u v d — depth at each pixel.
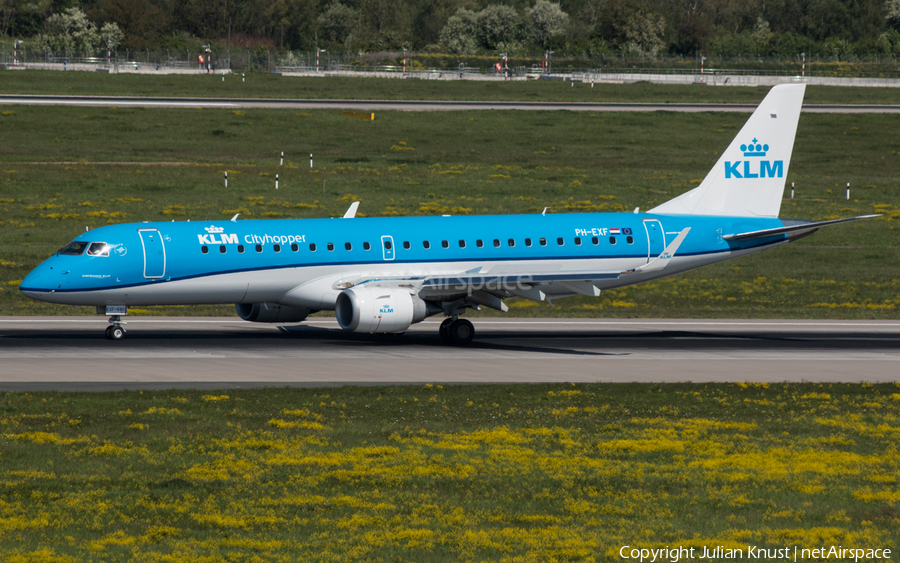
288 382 117.50
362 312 143.88
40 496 70.06
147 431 90.56
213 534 62.94
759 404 111.06
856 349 156.25
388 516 67.19
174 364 127.62
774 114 178.00
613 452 87.06
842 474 80.88
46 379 114.94
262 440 88.00
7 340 144.12
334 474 77.12
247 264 149.12
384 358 137.75
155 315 180.88
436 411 103.19
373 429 94.25
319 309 156.12
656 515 68.88
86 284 142.12
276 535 62.94
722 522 67.62
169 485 73.56
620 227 169.75
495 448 87.44
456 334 153.00
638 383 121.75
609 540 63.19
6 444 84.38
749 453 87.62
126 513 66.75
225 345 145.62
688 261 172.25
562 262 165.38
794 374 131.75
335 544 61.47
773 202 180.12
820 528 66.31
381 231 157.88
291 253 151.38
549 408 106.00
